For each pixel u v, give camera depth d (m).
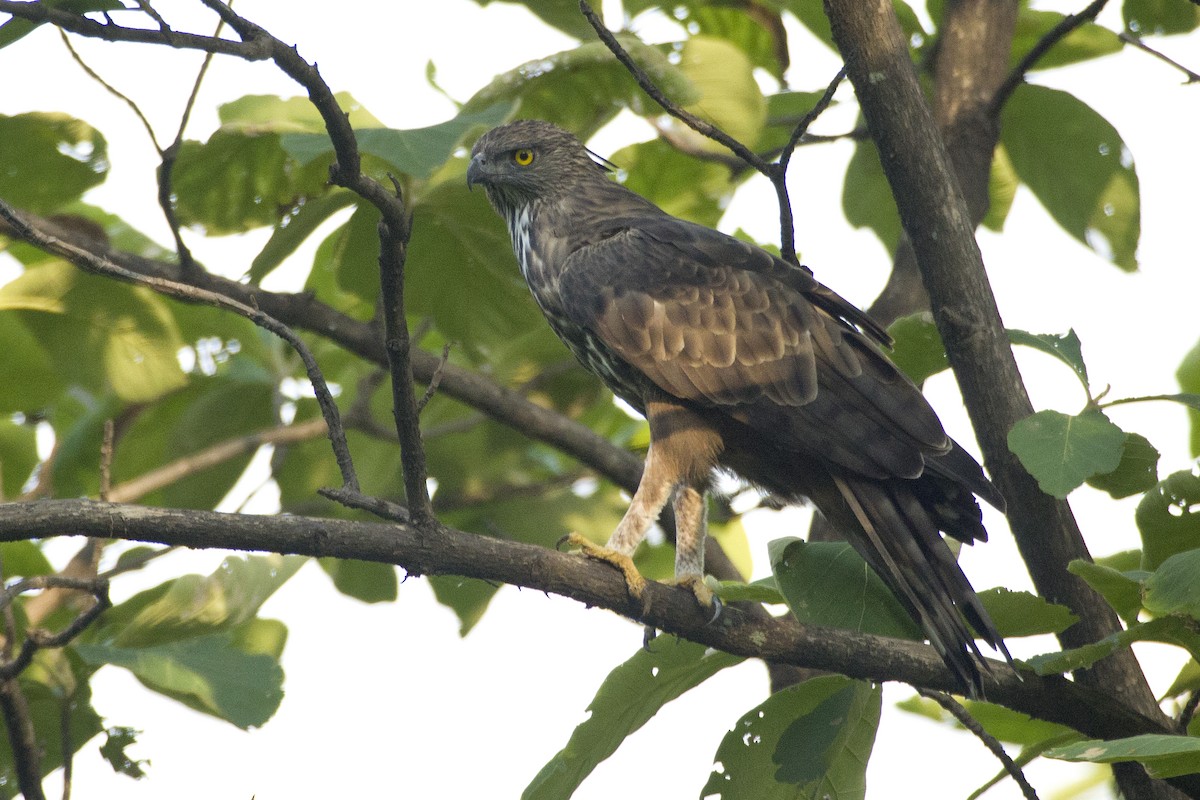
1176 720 8.54
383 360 11.82
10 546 10.88
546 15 11.71
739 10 13.54
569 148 11.30
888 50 8.76
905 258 11.43
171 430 13.81
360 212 11.06
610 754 8.07
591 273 10.16
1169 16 12.79
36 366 12.77
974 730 7.88
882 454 8.91
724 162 12.37
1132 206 12.68
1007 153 12.95
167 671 9.02
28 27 9.05
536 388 13.28
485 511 13.57
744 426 9.66
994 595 7.74
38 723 9.48
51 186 11.23
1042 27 13.35
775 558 8.13
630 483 12.11
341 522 6.98
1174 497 8.02
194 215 11.66
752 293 9.70
